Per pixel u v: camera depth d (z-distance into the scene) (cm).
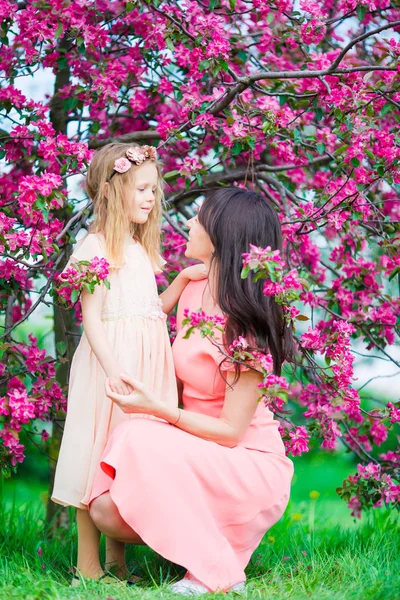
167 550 231
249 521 245
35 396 298
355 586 240
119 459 234
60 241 324
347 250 338
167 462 235
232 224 261
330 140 329
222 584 232
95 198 283
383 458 343
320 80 299
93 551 255
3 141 330
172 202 365
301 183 390
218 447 245
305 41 317
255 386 249
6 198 341
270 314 255
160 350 267
